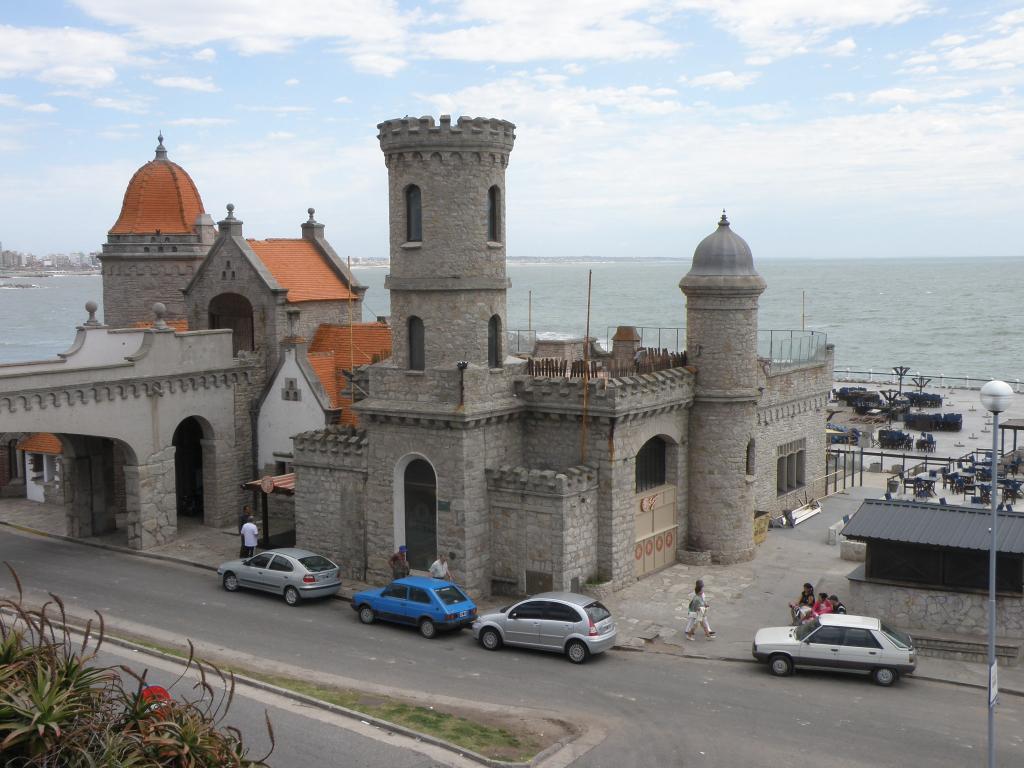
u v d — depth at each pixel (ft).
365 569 128.26
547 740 78.43
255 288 157.48
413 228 121.39
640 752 77.56
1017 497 168.25
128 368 138.62
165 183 187.21
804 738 81.00
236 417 155.22
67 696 42.73
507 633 102.27
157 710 45.34
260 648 101.60
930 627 104.01
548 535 117.19
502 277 124.26
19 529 158.40
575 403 121.60
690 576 130.21
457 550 119.24
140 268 183.73
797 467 170.91
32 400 127.34
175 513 147.33
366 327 163.84
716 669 98.48
